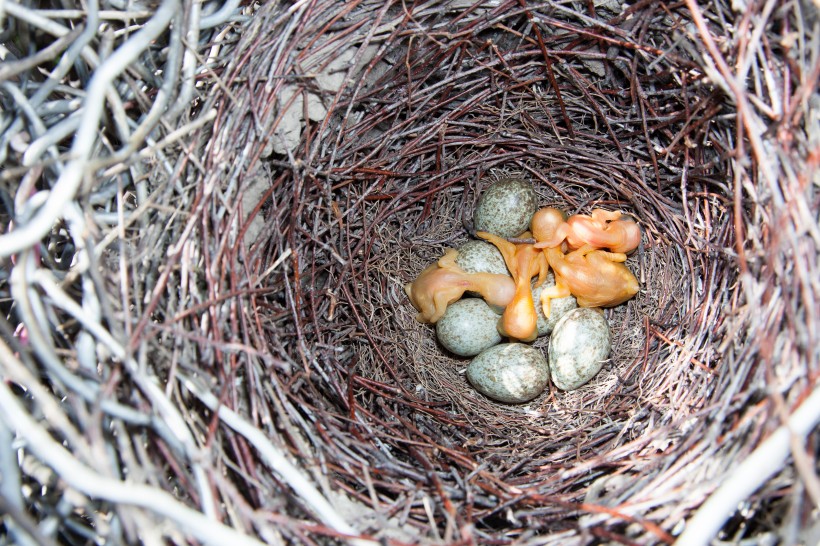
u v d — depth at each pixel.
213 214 0.28
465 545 0.24
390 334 0.34
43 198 0.25
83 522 0.26
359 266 0.34
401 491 0.27
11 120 0.27
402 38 0.31
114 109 0.26
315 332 0.32
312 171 0.31
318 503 0.24
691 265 0.31
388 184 0.34
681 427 0.28
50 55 0.25
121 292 0.26
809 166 0.24
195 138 0.28
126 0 0.27
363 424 0.29
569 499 0.27
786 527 0.22
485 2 0.31
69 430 0.21
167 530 0.23
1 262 0.27
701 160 0.31
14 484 0.23
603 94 0.33
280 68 0.29
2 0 0.24
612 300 0.33
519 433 0.32
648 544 0.23
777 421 0.23
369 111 0.33
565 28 0.31
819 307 0.24
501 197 0.34
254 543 0.22
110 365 0.25
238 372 0.28
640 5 0.30
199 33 0.29
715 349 0.29
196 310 0.26
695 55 0.29
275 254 0.31
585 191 0.36
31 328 0.22
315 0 0.29
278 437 0.26
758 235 0.27
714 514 0.22
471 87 0.34
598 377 0.33
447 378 0.34
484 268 0.34
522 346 0.33
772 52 0.27
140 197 0.28
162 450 0.24
